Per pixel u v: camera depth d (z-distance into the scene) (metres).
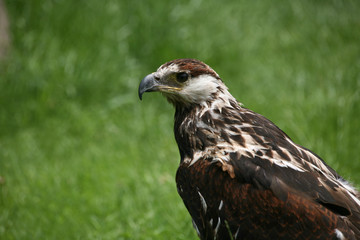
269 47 14.46
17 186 10.37
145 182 10.05
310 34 14.62
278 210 6.11
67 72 12.47
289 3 15.90
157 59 13.23
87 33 13.13
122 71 12.84
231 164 6.44
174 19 13.59
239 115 6.89
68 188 10.24
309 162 6.50
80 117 12.01
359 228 5.95
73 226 9.41
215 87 6.98
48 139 11.66
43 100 12.18
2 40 13.08
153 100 12.60
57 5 13.39
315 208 6.02
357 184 8.96
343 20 14.85
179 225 8.74
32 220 9.54
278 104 12.03
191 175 6.68
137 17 13.49
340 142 9.81
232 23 14.55
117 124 11.93
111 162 10.85
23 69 12.54
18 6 13.52
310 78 12.77
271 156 6.43
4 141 11.70
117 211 9.59
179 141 7.14
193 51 13.40
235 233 6.31
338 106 10.50
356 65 12.56
